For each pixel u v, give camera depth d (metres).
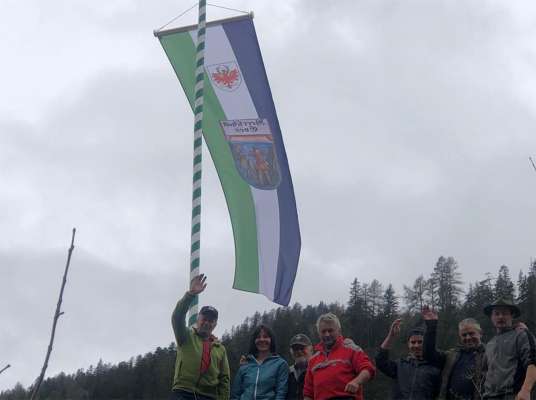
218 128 8.73
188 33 8.88
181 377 6.73
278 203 8.49
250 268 8.42
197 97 8.41
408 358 7.17
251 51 8.81
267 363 7.06
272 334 7.21
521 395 5.84
